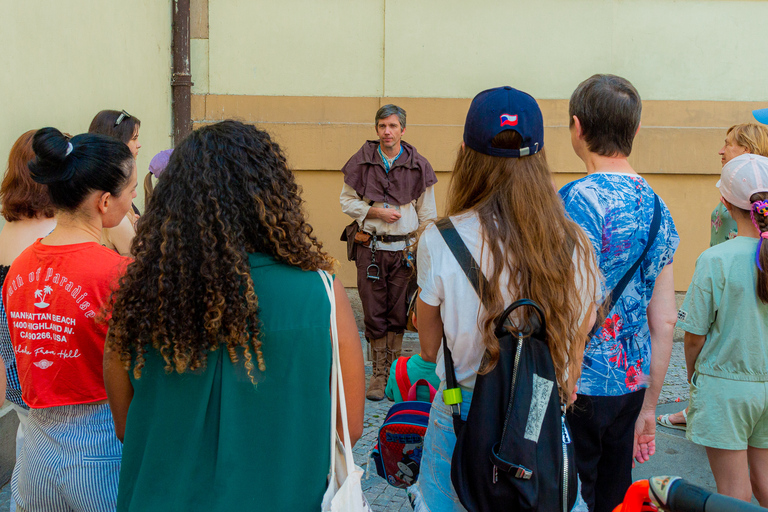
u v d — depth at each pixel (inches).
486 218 56.4
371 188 157.5
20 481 63.5
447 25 196.7
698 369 89.7
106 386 50.2
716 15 196.5
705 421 87.6
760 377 84.2
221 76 200.2
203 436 46.2
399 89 198.7
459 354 57.9
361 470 49.4
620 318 69.2
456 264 56.6
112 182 64.1
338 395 50.5
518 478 51.3
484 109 57.9
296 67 198.8
